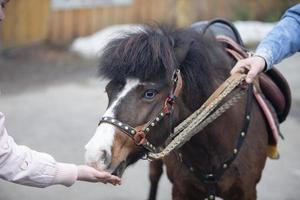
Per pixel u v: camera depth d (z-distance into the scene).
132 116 2.11
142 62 2.11
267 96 2.94
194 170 2.59
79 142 5.31
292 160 4.80
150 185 3.87
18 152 2.05
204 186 2.64
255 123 2.69
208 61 2.33
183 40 2.29
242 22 10.02
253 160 2.67
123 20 9.77
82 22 9.60
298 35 2.43
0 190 4.27
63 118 6.05
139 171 4.65
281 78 3.03
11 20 9.10
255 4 10.45
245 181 2.66
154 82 2.14
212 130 2.46
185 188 2.72
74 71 8.23
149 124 2.14
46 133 5.57
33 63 8.67
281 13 10.45
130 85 2.13
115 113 2.11
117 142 2.09
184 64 2.28
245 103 2.63
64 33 9.55
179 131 2.27
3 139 2.01
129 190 4.27
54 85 7.51
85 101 6.71
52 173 2.08
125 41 2.18
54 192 4.23
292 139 5.31
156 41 2.16
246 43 9.19
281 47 2.36
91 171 2.06
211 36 2.54
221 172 2.58
